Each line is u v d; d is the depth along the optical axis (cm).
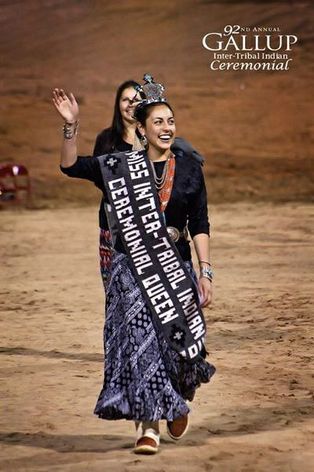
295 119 7762
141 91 1137
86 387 1397
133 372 1058
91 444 1120
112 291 1092
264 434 1152
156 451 1077
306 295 2209
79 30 11081
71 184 5822
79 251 3153
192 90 8531
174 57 9781
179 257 1078
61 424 1205
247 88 8581
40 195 5519
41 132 7388
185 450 1091
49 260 2945
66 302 2188
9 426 1198
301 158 6800
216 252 3034
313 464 1040
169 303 1069
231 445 1108
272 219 4103
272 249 3095
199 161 1118
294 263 2762
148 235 1078
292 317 1941
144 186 1084
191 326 1071
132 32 10700
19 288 2411
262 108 8031
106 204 1120
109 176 1088
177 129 7494
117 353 1073
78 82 9156
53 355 1625
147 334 1068
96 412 1059
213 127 7550
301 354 1600
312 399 1312
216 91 8481
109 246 1248
